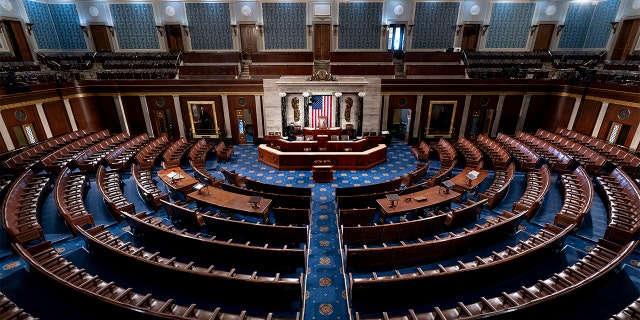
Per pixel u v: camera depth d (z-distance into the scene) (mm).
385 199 8758
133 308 4609
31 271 6344
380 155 14227
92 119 15922
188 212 8055
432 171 13352
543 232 7344
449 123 18188
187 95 16328
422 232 7844
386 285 5371
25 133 13062
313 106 16547
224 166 13984
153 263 5715
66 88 14516
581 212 7824
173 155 13289
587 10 18703
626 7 16750
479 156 12609
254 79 16062
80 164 11578
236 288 5543
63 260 6410
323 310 5863
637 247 7156
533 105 16500
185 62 17750
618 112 13008
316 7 18828
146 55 18938
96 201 9883
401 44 20172
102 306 4973
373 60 17906
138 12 18859
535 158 12180
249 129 19797
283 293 5508
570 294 4969
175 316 4395
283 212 8266
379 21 19234
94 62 18406
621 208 8125
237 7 18812
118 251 6086
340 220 8297
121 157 12734
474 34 19688
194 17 19078
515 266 6156
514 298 5363
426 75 17031
